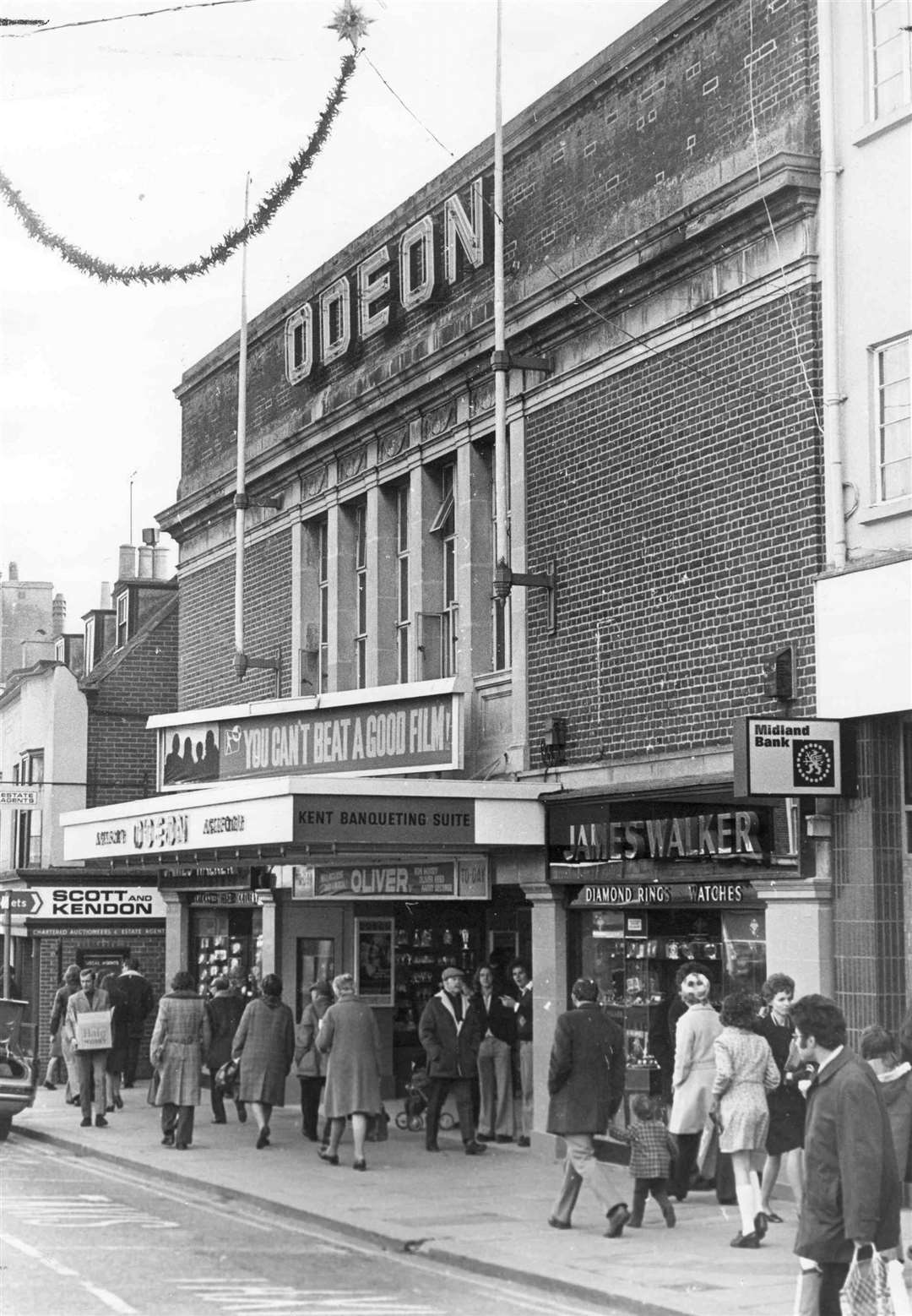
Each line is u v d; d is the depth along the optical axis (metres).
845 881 13.77
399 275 21.52
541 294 17.95
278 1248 12.20
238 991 23.73
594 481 17.47
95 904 29.28
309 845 18.06
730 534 15.37
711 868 15.12
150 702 32.88
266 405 25.52
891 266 13.77
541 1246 11.88
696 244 15.78
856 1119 7.05
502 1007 18.67
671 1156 12.75
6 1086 19.64
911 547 13.41
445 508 20.86
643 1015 16.27
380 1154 17.52
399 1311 9.78
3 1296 9.82
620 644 16.94
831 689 13.86
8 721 35.91
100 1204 14.34
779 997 12.82
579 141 18.03
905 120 13.67
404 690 19.36
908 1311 7.10
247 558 26.08
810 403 14.43
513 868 18.17
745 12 15.62
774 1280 10.50
